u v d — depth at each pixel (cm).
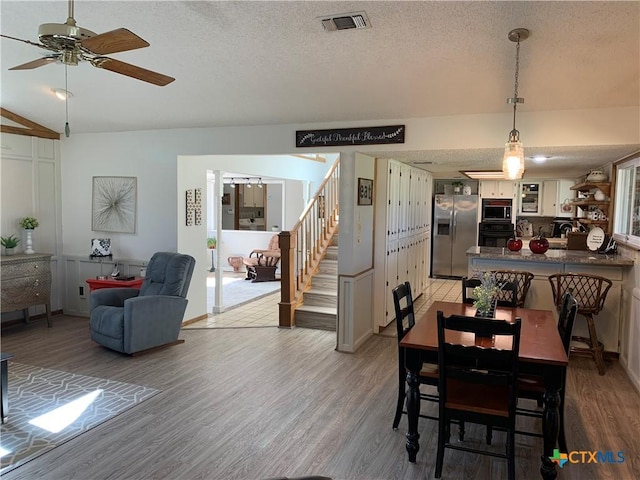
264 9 297
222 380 411
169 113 511
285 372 432
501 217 925
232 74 401
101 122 562
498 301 393
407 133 453
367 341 533
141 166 583
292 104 452
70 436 310
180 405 359
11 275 527
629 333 427
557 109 400
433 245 963
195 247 605
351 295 488
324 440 309
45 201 611
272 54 359
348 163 483
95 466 276
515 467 278
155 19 316
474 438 315
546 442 257
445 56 335
